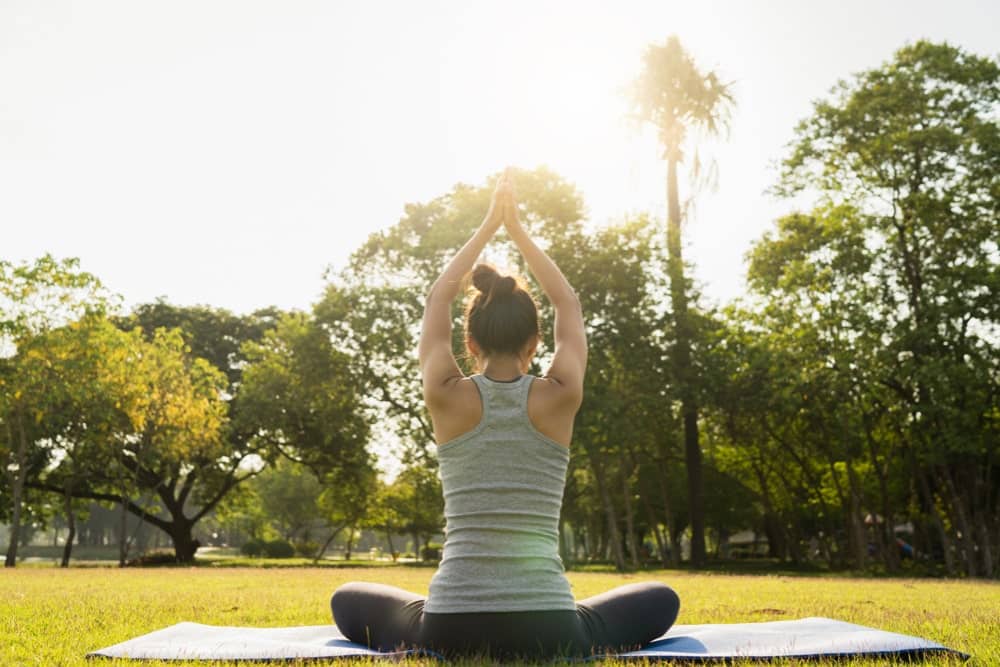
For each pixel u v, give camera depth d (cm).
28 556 8088
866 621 539
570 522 5191
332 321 3288
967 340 2505
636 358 2847
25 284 2769
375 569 2305
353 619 350
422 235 3278
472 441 299
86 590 927
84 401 2925
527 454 298
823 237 2741
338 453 3809
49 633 442
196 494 4556
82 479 3678
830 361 2644
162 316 4319
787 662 301
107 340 2922
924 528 3494
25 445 2942
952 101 2639
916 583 1552
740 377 2877
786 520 4572
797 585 1337
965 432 2444
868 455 3269
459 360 348
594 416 2736
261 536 6981
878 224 2655
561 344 322
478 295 322
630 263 2875
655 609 337
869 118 2716
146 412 3122
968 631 455
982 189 2567
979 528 2619
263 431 3850
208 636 391
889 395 2717
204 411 3322
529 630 289
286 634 399
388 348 3175
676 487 4109
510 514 294
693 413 3012
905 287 2650
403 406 3275
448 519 305
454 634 292
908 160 2641
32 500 3847
